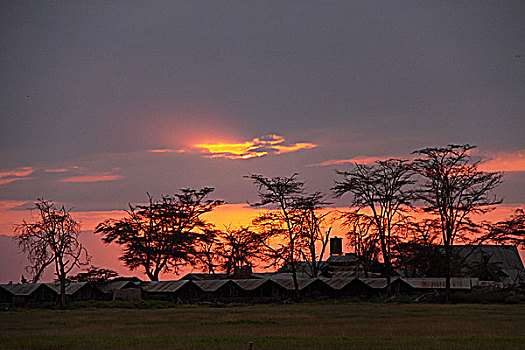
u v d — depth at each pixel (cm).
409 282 10400
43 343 3906
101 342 3928
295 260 11300
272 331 4603
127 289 10769
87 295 10562
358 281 10662
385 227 10431
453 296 9369
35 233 9762
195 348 3525
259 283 10850
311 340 3884
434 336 4138
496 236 9325
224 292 10856
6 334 4619
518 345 3569
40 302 10062
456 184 9638
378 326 4959
